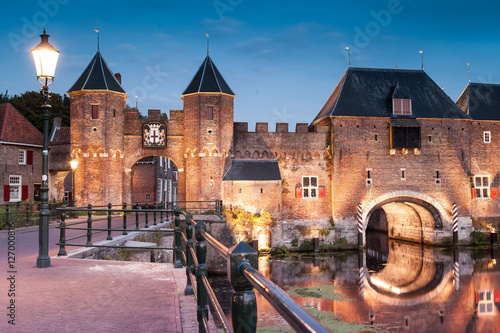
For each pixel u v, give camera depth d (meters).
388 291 23.58
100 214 30.44
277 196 34.22
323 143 36.16
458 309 20.53
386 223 47.59
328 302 21.20
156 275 7.78
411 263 31.25
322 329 1.03
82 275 7.66
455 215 36.81
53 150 36.56
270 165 34.78
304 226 35.25
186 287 6.35
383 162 36.22
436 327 17.83
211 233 26.91
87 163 31.39
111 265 8.94
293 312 1.23
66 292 6.24
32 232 17.08
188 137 33.34
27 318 4.82
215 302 3.23
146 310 5.29
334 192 35.44
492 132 39.50
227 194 33.25
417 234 40.66
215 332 4.48
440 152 37.25
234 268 2.11
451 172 37.34
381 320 18.56
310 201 35.56
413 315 19.41
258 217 33.66
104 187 31.41
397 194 36.22
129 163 33.47
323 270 28.52
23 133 34.09
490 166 39.16
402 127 36.19
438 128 37.34
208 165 32.69
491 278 26.72
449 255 33.91
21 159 33.66
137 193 43.09
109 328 4.52
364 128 36.12
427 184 36.81
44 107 8.77
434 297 22.58
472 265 30.44
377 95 37.50
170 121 34.19
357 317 18.94
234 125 35.00
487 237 38.16
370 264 30.70
